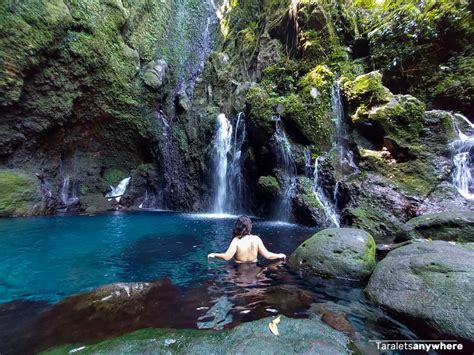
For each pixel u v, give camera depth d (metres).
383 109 8.04
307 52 11.20
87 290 3.65
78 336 2.48
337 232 4.38
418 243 3.72
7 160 10.47
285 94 11.01
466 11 8.44
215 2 17.77
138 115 13.26
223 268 4.38
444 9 8.77
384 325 2.66
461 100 8.16
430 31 8.91
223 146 12.24
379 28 10.17
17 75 9.52
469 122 7.59
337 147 8.89
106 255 5.24
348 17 11.08
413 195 6.95
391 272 3.24
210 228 8.06
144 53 13.99
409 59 9.36
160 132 13.76
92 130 12.66
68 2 10.65
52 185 11.52
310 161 9.08
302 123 9.31
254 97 10.45
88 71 11.37
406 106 7.93
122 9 12.56
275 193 9.45
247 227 4.81
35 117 10.55
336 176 8.39
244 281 3.81
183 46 15.81
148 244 6.10
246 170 11.09
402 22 9.64
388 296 3.00
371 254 4.08
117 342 2.21
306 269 4.13
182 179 13.23
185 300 3.21
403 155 7.68
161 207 13.79
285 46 12.99
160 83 13.61
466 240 4.66
